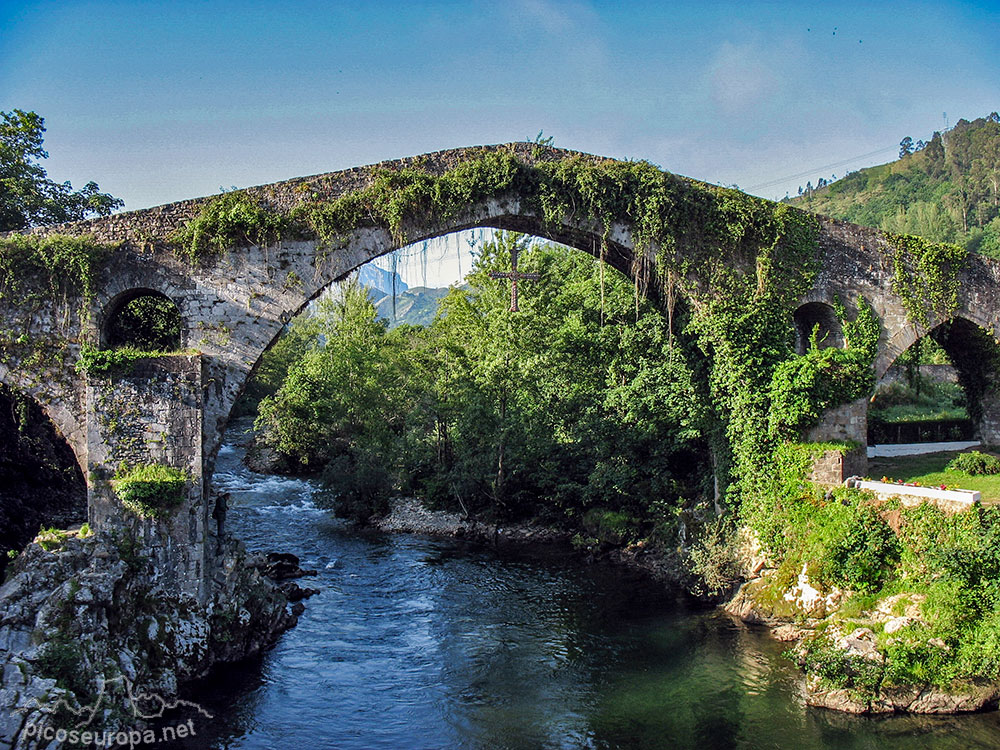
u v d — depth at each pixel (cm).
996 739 1675
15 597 1714
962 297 2911
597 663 2127
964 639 1838
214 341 2208
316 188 2300
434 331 4900
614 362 3306
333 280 2300
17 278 2122
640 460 3200
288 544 3325
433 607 2572
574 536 3331
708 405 2791
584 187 2480
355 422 4688
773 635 2252
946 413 4116
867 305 2738
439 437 4047
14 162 3253
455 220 2402
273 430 5181
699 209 2595
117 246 2173
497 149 2472
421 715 1850
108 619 1853
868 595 2094
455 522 3616
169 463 2092
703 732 1750
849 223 2759
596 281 3462
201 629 2045
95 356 2078
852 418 2591
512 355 3556
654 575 2861
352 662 2139
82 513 2794
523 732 1770
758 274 2620
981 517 1952
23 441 2750
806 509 2358
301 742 1727
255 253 2242
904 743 1672
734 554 2555
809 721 1780
